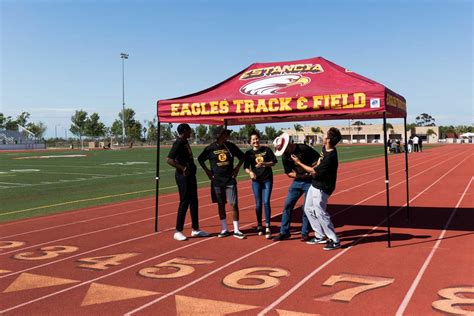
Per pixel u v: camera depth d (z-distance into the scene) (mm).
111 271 5898
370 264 5969
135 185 17781
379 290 4922
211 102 7914
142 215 10531
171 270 5902
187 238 7910
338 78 7660
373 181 17969
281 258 6395
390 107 7285
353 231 8211
